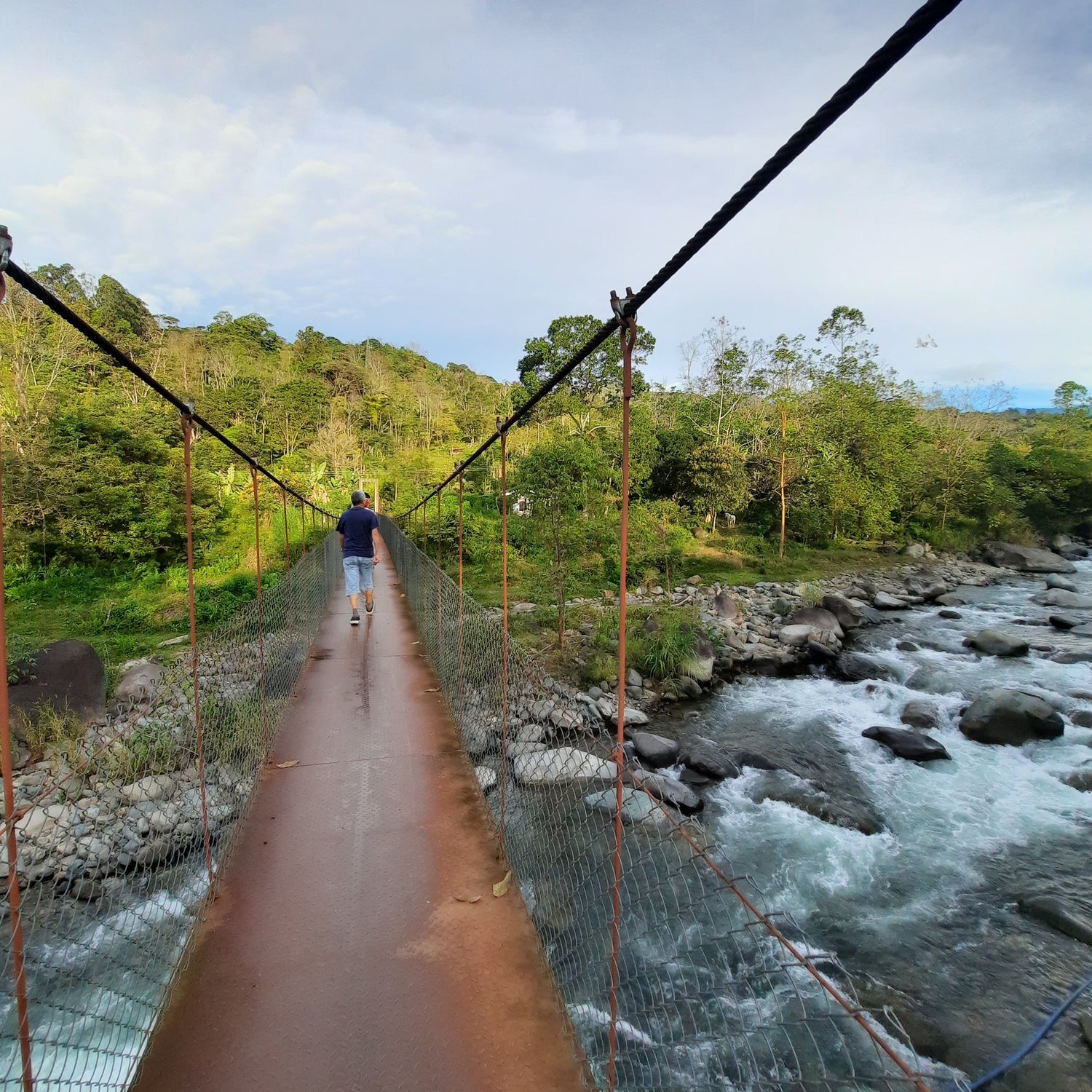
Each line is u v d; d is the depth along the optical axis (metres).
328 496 23.28
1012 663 9.13
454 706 3.75
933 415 24.97
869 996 3.38
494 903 2.03
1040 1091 2.88
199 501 15.64
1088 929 3.81
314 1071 1.44
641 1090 2.19
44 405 14.25
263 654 3.11
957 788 5.62
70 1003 1.79
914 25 0.67
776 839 4.83
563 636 9.26
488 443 2.97
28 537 12.05
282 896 2.05
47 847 1.91
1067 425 26.31
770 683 8.59
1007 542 20.16
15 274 0.99
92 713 6.13
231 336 55.47
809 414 18.91
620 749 1.42
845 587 14.45
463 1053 1.49
